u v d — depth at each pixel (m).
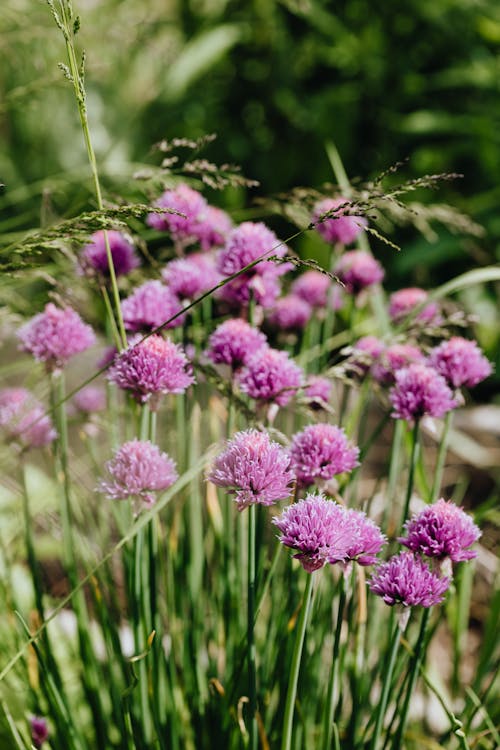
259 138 1.69
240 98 1.71
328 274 0.57
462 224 0.78
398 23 1.67
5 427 0.67
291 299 0.79
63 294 0.72
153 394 0.59
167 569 0.70
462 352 0.67
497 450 1.15
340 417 0.74
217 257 0.68
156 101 1.49
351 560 0.57
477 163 1.58
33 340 0.65
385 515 0.70
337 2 1.72
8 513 0.82
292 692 0.57
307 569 0.55
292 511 0.55
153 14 1.15
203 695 0.68
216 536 0.72
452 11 1.62
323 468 0.59
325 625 0.68
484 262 1.48
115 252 0.68
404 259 1.45
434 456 1.13
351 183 0.76
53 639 0.77
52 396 0.66
